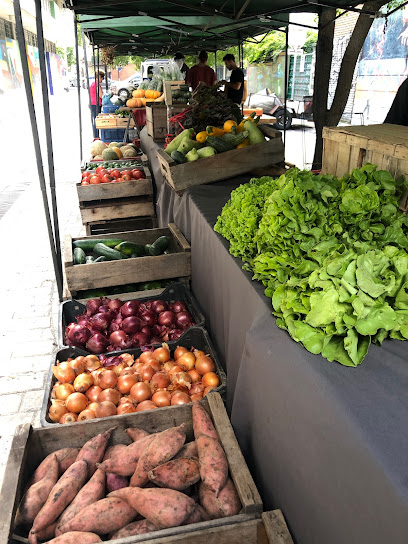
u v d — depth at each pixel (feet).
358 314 4.42
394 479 3.24
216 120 15.47
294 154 39.14
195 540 4.80
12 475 5.52
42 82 11.31
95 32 35.47
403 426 3.71
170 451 5.69
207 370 8.31
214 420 6.32
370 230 6.00
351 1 16.12
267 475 5.82
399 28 40.57
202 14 23.36
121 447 6.34
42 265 17.21
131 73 122.42
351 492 3.77
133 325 9.53
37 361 11.53
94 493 5.52
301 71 65.26
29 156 40.14
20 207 24.73
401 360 4.52
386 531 3.29
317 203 6.05
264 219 6.20
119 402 7.70
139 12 22.90
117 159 22.85
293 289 5.24
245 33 32.60
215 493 5.31
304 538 4.85
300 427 4.67
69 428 6.36
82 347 9.36
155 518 5.08
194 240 11.20
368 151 7.70
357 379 4.31
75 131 57.72
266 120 53.01
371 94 46.19
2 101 52.19
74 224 21.91
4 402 10.07
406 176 6.69
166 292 11.11
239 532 4.88
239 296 7.11
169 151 14.60
